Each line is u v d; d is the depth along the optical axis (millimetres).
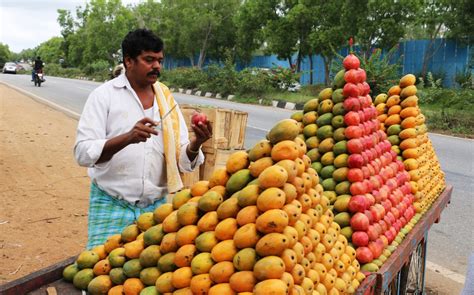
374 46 23016
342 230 3059
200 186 2420
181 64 48875
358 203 3062
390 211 3471
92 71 54156
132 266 2350
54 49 92375
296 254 2074
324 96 3484
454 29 21156
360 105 3402
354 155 3201
